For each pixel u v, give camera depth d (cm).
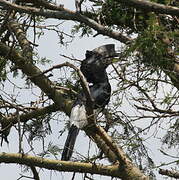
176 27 1089
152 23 928
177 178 1081
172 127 1079
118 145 1109
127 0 964
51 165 1102
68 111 1209
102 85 1207
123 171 1105
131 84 998
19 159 1113
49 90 1239
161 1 994
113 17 1223
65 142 1112
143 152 1104
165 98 1034
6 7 1116
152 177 1112
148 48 919
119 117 1140
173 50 974
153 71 966
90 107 1027
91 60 1236
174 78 988
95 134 1127
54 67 1027
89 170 1100
